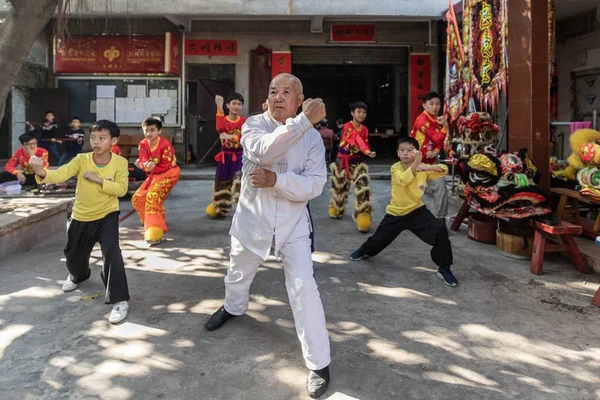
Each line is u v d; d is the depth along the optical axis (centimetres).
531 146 432
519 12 443
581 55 872
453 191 656
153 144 466
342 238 500
